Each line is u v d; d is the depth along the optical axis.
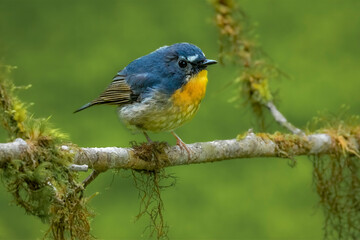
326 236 9.82
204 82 9.12
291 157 9.28
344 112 9.99
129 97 9.16
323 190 9.76
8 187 6.71
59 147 6.92
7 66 7.69
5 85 7.57
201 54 8.99
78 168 6.79
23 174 6.59
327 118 9.94
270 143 9.15
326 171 9.76
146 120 8.98
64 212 7.05
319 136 9.55
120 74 9.45
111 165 7.63
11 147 6.60
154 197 8.12
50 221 7.09
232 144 8.84
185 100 8.93
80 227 7.18
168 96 8.86
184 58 8.90
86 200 7.20
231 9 10.81
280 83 13.95
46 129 6.91
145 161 8.00
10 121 7.43
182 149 8.42
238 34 10.73
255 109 10.52
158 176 8.20
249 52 10.66
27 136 6.99
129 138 13.29
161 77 8.94
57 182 6.88
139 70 9.16
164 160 8.14
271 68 10.48
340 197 9.77
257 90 10.21
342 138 9.63
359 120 9.92
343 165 9.73
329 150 9.63
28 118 7.37
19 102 7.53
